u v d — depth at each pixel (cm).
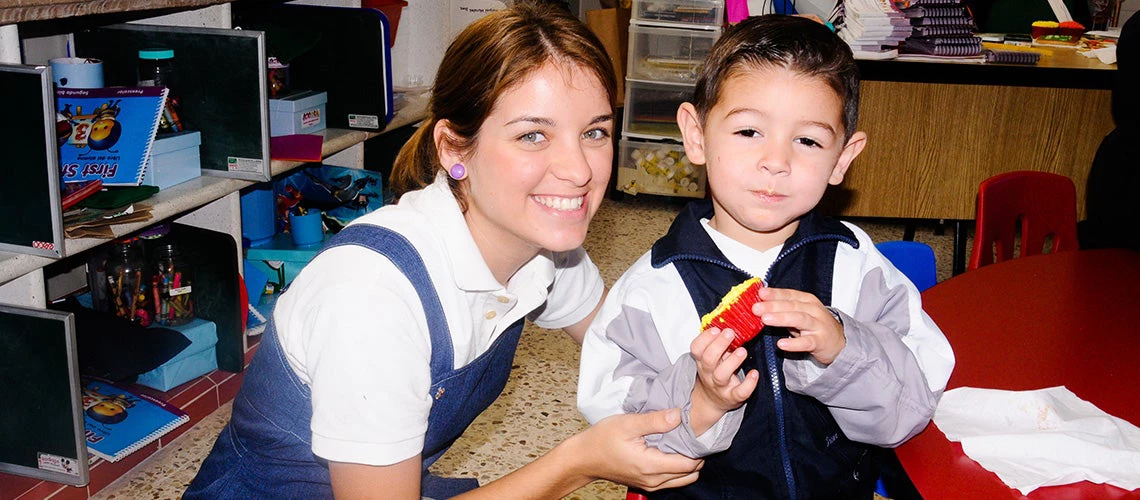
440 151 120
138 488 225
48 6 187
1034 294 169
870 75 367
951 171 378
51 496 210
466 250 118
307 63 305
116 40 247
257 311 286
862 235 135
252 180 248
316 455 110
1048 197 216
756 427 127
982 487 108
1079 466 110
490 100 109
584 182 112
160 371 249
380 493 109
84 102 226
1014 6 495
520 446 253
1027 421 120
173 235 254
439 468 240
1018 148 375
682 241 130
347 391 107
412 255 115
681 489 131
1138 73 236
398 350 109
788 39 119
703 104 127
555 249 116
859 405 113
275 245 304
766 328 126
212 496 133
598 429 116
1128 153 242
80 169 219
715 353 103
